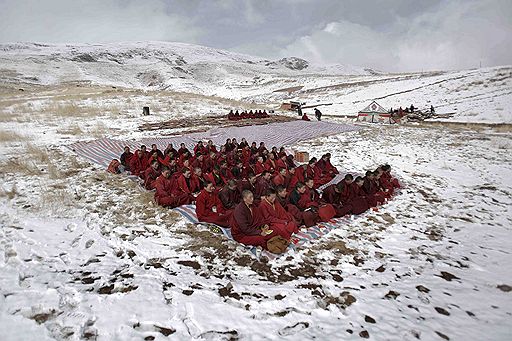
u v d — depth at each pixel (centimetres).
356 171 1051
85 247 474
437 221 649
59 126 1590
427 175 1016
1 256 426
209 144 1074
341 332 329
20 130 1411
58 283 379
